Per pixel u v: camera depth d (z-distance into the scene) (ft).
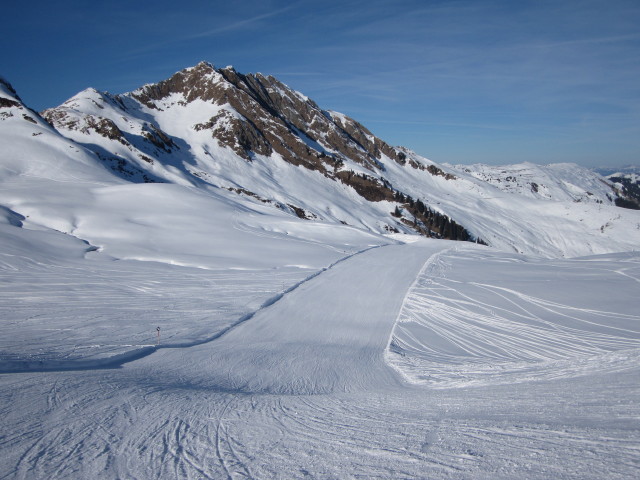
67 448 15.79
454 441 13.58
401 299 76.95
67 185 173.37
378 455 13.12
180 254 111.45
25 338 46.16
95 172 209.97
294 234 161.38
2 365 32.96
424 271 101.24
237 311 66.08
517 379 28.09
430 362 43.65
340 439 15.67
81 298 68.33
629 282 77.71
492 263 113.19
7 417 19.25
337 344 53.06
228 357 43.55
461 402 21.40
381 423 17.88
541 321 58.13
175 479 12.75
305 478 11.84
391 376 38.86
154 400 23.61
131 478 13.02
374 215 369.09
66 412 20.43
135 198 166.91
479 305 68.49
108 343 45.85
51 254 97.19
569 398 18.20
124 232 126.52
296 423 18.99
